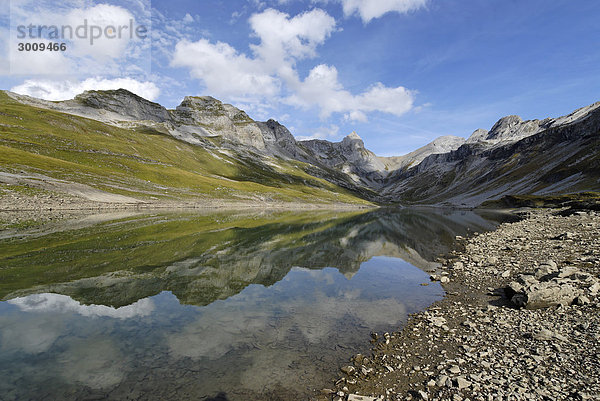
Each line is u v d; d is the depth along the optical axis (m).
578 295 15.97
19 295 17.77
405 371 11.04
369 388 10.08
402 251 36.56
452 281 22.88
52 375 10.30
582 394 8.71
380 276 25.19
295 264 29.06
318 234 51.94
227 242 38.91
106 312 15.93
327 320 15.79
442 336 13.78
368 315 16.53
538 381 9.62
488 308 16.80
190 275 23.33
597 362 10.30
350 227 64.75
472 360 11.45
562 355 11.02
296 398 9.55
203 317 15.77
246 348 12.63
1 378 10.01
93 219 53.88
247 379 10.47
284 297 19.39
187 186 124.62
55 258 26.02
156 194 102.12
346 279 24.20
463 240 42.50
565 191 139.00
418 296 19.81
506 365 10.84
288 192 187.50
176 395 9.48
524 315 15.29
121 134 164.62
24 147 103.31
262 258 30.83
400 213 131.12
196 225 54.19
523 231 44.00
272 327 14.78
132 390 9.66
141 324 14.66
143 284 20.70
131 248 31.41
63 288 19.20
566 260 23.53
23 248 29.00
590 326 13.02
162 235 40.56
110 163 117.75
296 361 11.74
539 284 17.00
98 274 22.38
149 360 11.47
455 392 9.46
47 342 12.55
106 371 10.67
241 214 88.62
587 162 152.38
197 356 11.88
